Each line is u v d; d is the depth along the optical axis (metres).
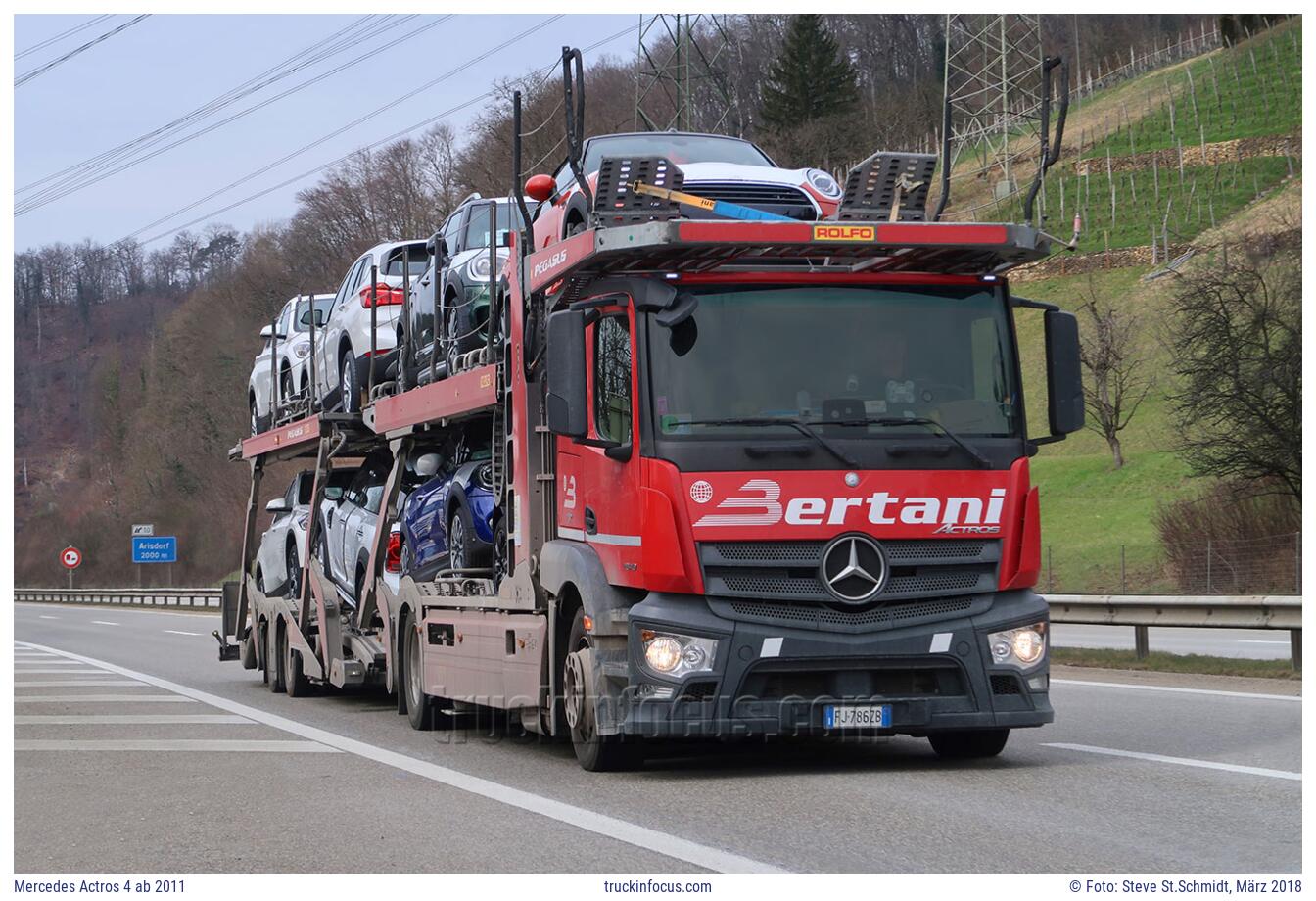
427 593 12.72
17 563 87.19
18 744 11.91
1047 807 7.73
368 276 16.53
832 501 8.79
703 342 8.90
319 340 18.44
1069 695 13.80
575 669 9.42
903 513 8.87
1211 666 15.92
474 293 12.60
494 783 9.16
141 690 17.77
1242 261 37.00
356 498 15.84
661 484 8.70
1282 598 15.17
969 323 9.24
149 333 93.50
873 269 9.20
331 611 15.59
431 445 13.95
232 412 77.56
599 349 9.37
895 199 9.98
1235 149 72.62
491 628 11.14
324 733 12.69
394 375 15.93
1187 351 40.38
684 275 8.99
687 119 41.12
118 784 9.66
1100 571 38.25
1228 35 89.31
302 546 16.94
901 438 8.94
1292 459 33.38
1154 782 8.45
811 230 8.75
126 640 31.47
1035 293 64.62
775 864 6.48
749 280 9.03
